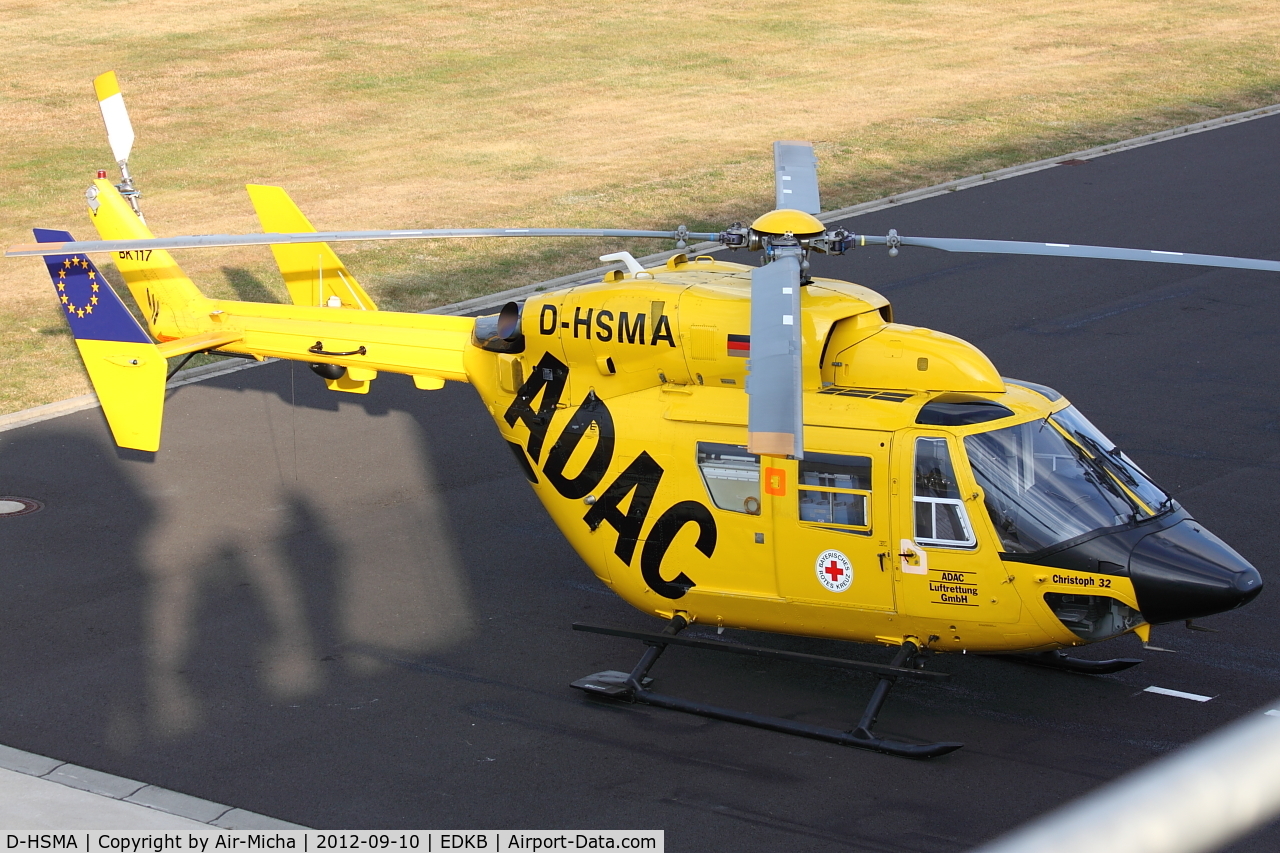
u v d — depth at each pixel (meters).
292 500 22.45
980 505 13.98
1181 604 13.55
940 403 14.54
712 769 14.21
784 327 11.84
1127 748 14.41
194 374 28.61
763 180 44.34
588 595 18.98
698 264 17.36
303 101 55.91
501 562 20.09
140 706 15.89
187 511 22.02
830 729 14.79
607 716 15.53
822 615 15.09
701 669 16.72
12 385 27.95
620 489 16.05
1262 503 20.94
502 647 17.39
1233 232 37.59
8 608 18.58
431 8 72.44
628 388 16.08
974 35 67.62
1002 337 29.61
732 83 58.78
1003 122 51.84
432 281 34.91
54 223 40.75
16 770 14.42
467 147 49.53
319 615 18.36
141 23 69.31
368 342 19.36
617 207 41.62
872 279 34.12
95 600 18.84
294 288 22.66
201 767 14.46
